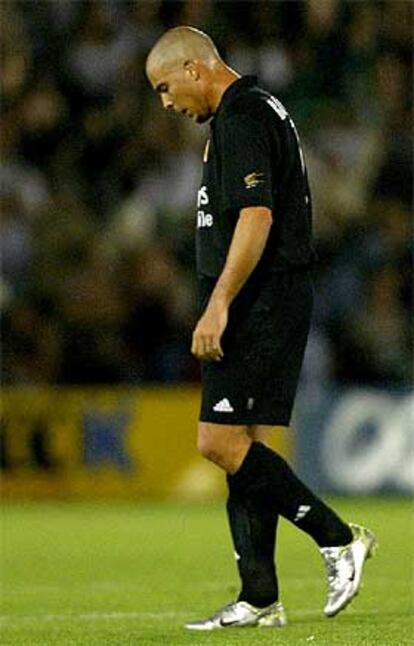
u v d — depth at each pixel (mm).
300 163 22625
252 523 22703
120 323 58625
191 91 22562
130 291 59094
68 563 35938
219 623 22812
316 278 60938
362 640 21328
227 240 22250
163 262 59750
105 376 57781
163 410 56875
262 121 22031
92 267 59781
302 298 22516
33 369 57594
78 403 56594
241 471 22469
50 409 56469
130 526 46844
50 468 56469
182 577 32594
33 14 67625
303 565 34406
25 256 60531
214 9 67938
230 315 22172
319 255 61719
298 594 28484
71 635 22703
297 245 22438
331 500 55438
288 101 67375
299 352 22609
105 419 56656
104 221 63344
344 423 56625
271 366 22266
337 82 68000
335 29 68312
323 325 59844
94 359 57750
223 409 22250
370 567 33719
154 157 65000
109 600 28141
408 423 56562
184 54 22531
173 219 63188
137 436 56750
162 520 49000
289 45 68125
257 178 21672
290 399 22547
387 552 37406
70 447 56562
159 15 67875
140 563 35938
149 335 58594
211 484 56969
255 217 21531
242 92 22219
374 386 57031
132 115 65938
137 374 58281
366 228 62938
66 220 62156
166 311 58719
